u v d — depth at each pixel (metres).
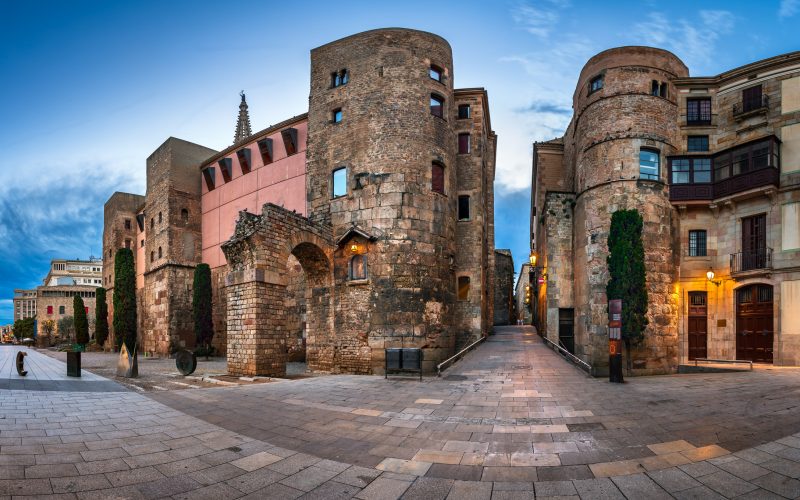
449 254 22.72
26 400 10.81
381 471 6.53
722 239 20.98
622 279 18.94
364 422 9.30
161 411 10.16
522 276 74.12
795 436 7.36
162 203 37.56
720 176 20.89
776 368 17.78
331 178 22.88
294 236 19.95
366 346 20.58
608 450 7.25
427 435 8.33
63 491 5.55
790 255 18.77
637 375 19.09
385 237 20.92
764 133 20.22
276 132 30.19
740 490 5.55
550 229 24.97
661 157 21.22
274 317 18.58
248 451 7.39
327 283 22.08
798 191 18.86
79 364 16.52
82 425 8.56
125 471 6.32
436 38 23.30
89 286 103.44
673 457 6.78
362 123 22.19
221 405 10.99
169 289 35.72
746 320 20.09
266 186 30.77
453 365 18.86
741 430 7.90
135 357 17.94
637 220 19.30
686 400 10.85
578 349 23.02
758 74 20.66
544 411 10.09
